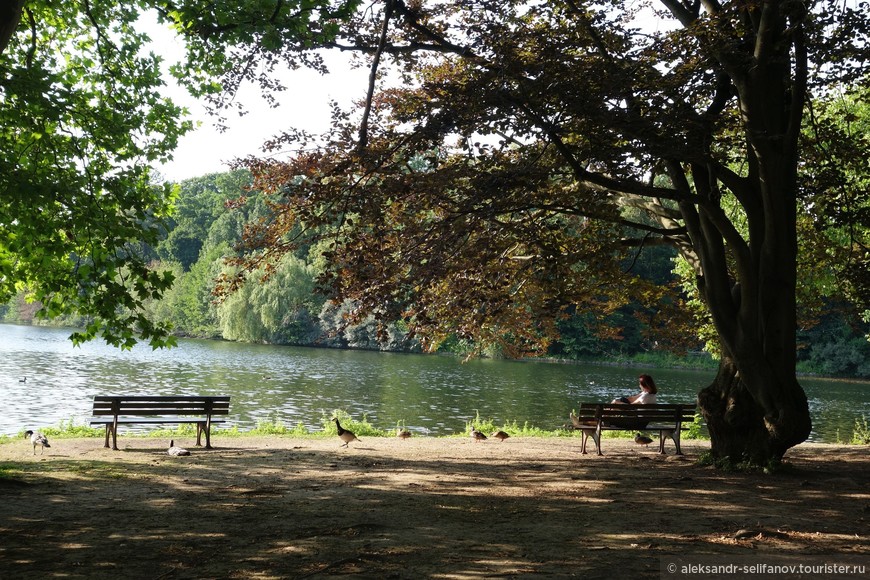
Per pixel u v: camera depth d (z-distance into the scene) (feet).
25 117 34.45
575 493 31.35
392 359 206.69
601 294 51.85
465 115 34.88
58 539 22.36
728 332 39.04
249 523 24.85
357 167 36.81
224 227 314.76
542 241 39.83
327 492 31.04
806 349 231.71
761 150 36.11
